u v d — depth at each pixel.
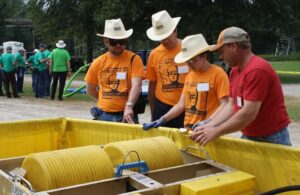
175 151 3.30
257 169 3.20
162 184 2.76
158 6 24.89
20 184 2.78
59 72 15.30
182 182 2.74
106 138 4.53
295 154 2.93
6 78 16.23
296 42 76.75
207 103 4.07
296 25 25.53
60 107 13.52
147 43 29.69
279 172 3.05
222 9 23.19
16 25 54.50
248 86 3.05
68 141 4.92
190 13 24.62
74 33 31.33
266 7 24.41
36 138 4.79
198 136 3.14
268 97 3.22
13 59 16.08
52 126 4.88
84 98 16.27
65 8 30.03
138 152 3.13
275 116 3.27
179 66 4.86
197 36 4.04
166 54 4.94
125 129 4.30
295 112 12.27
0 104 14.24
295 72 31.72
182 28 24.27
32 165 2.89
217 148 3.50
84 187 2.74
